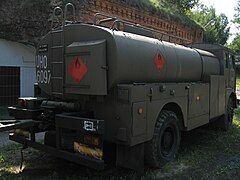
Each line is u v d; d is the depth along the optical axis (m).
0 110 10.27
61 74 4.71
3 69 10.63
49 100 5.11
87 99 4.38
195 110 5.87
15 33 10.05
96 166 3.89
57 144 4.35
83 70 4.21
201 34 17.06
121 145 4.39
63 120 4.22
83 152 4.11
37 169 4.97
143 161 4.54
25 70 11.14
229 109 8.20
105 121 4.32
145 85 4.33
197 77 6.39
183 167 5.07
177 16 14.20
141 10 11.41
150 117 4.45
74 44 4.39
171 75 5.36
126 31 4.97
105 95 4.25
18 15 9.80
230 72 8.18
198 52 6.72
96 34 4.27
